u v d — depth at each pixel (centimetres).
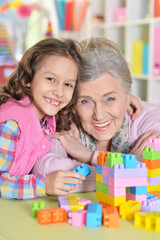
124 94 114
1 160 100
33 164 108
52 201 94
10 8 372
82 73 108
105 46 114
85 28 392
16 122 104
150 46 305
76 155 118
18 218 81
